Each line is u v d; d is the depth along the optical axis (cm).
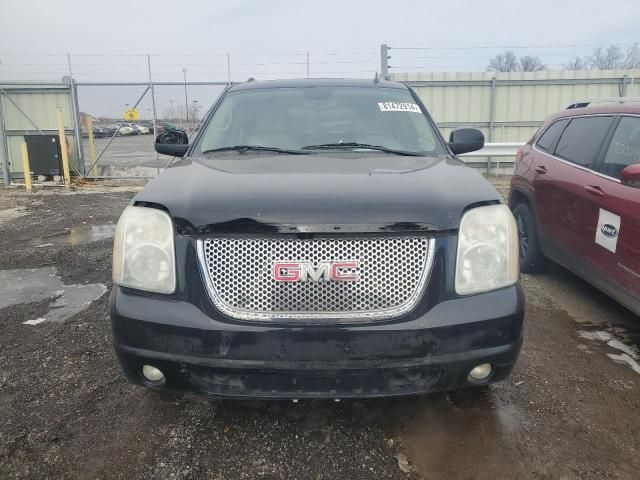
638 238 346
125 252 236
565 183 449
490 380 238
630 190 361
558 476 239
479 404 295
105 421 281
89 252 637
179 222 228
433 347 221
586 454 254
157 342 226
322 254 221
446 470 243
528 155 541
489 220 235
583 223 415
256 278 221
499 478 237
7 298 477
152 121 1421
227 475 240
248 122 366
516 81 1459
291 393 224
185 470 243
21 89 1386
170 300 228
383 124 363
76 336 389
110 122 1658
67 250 647
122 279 236
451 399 300
